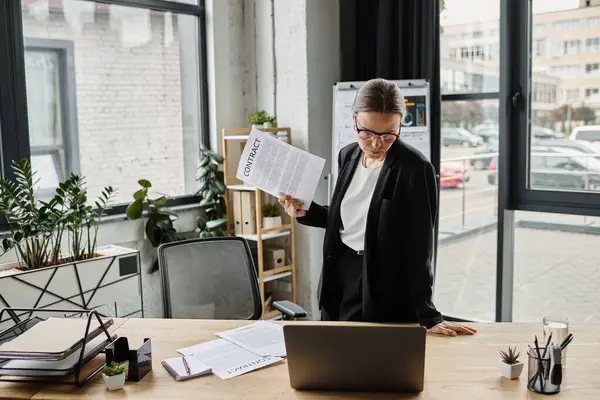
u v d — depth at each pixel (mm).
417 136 3789
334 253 2283
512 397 1595
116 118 3857
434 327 2039
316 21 4070
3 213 3051
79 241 3262
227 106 4293
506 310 3967
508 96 3770
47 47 3506
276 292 4383
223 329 2170
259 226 3926
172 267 2633
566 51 3607
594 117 3562
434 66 3883
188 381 1745
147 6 3902
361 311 2193
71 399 1641
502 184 3844
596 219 3641
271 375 1774
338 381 1639
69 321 1948
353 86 3922
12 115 3334
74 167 3680
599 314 3715
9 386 1725
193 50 4211
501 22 3748
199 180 4098
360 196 2201
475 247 4082
